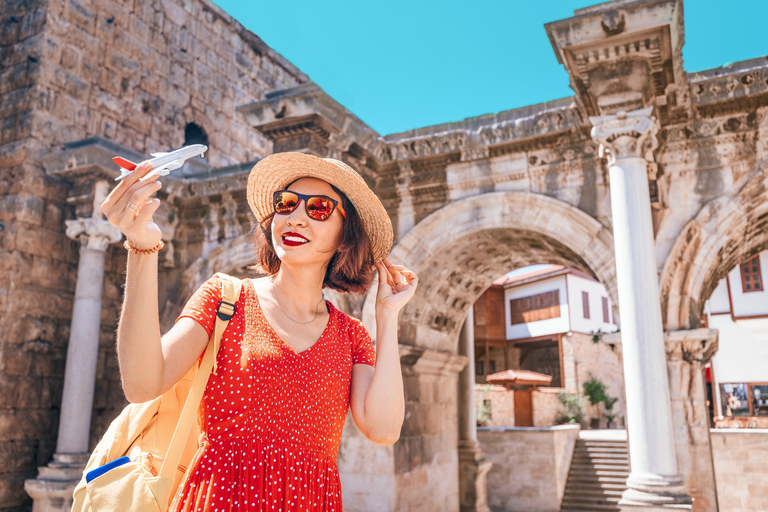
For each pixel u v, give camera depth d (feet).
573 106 31.42
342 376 5.21
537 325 112.37
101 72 44.73
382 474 34.96
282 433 4.51
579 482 65.72
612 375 111.75
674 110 29.94
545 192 33.50
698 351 27.30
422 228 36.22
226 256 41.04
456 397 46.55
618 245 26.73
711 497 26.00
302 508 4.38
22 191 38.27
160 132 49.03
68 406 35.55
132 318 3.89
